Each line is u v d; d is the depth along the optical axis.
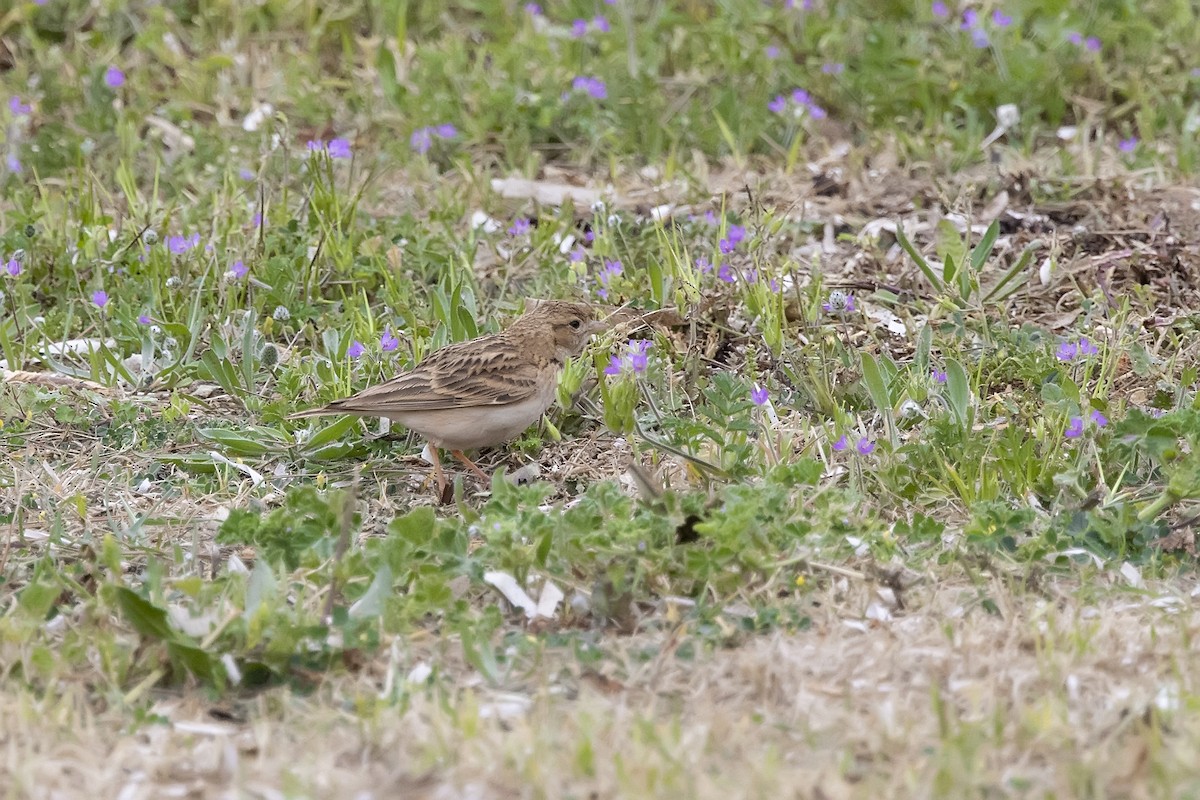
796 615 8.97
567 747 7.57
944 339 12.81
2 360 13.27
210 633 8.45
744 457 10.47
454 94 18.27
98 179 16.06
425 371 11.15
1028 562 9.43
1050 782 7.28
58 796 7.31
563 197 16.22
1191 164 16.50
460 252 14.62
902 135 17.09
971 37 18.94
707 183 16.66
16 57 19.38
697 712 8.03
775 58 18.69
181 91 18.50
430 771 7.37
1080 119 18.03
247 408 12.18
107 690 8.27
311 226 14.88
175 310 13.70
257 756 7.71
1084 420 10.70
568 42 19.25
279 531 9.56
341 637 8.72
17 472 11.30
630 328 12.98
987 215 15.70
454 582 9.39
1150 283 14.13
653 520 9.36
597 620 8.97
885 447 10.89
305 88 18.36
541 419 12.07
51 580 9.41
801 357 12.30
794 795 7.07
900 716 7.87
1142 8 20.08
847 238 14.97
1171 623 8.91
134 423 12.00
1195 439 10.15
